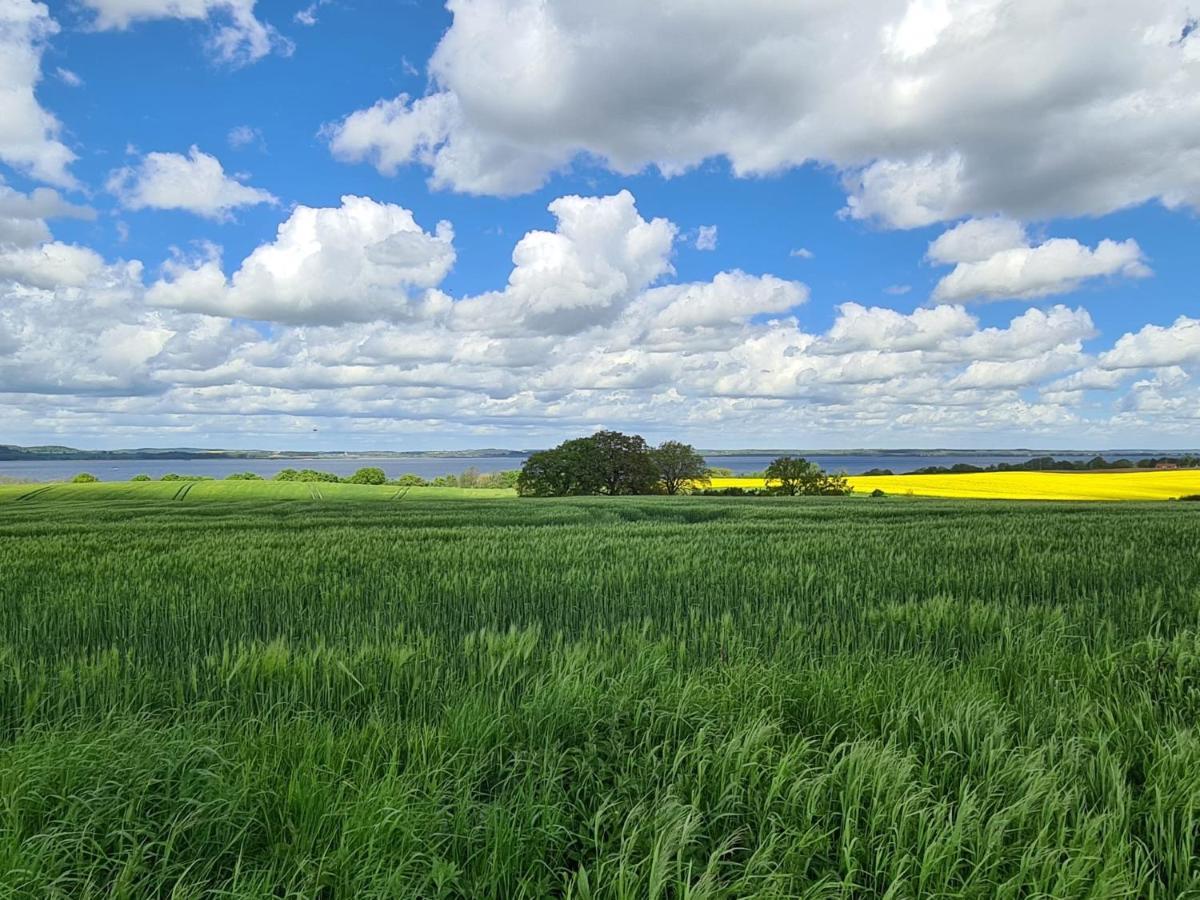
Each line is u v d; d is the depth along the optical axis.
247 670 5.61
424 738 4.07
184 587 9.84
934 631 7.16
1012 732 4.38
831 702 4.76
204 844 3.30
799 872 3.14
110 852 3.27
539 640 7.23
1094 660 5.77
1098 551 12.85
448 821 3.40
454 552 13.56
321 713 4.80
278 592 9.43
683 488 87.62
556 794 3.71
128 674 5.56
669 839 3.02
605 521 27.45
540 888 3.07
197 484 83.12
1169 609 7.94
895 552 13.16
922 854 3.14
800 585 9.73
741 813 3.57
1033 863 2.99
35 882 2.86
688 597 9.30
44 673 5.61
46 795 3.44
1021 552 12.46
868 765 3.62
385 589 9.64
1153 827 3.44
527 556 12.76
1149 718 4.48
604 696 4.76
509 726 4.46
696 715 4.50
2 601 9.06
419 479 117.75
